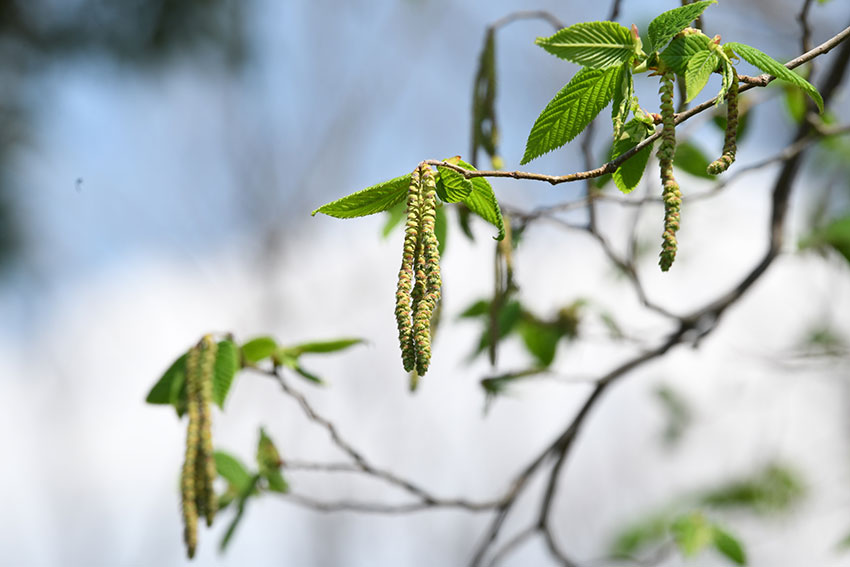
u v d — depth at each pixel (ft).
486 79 4.05
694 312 4.51
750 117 4.56
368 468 4.07
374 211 3.33
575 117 3.34
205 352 3.79
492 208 3.32
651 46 3.29
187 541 3.69
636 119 3.30
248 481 4.12
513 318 4.52
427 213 3.23
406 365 3.21
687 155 4.29
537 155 3.35
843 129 4.33
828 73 4.36
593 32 3.31
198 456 3.74
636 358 4.51
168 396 3.82
